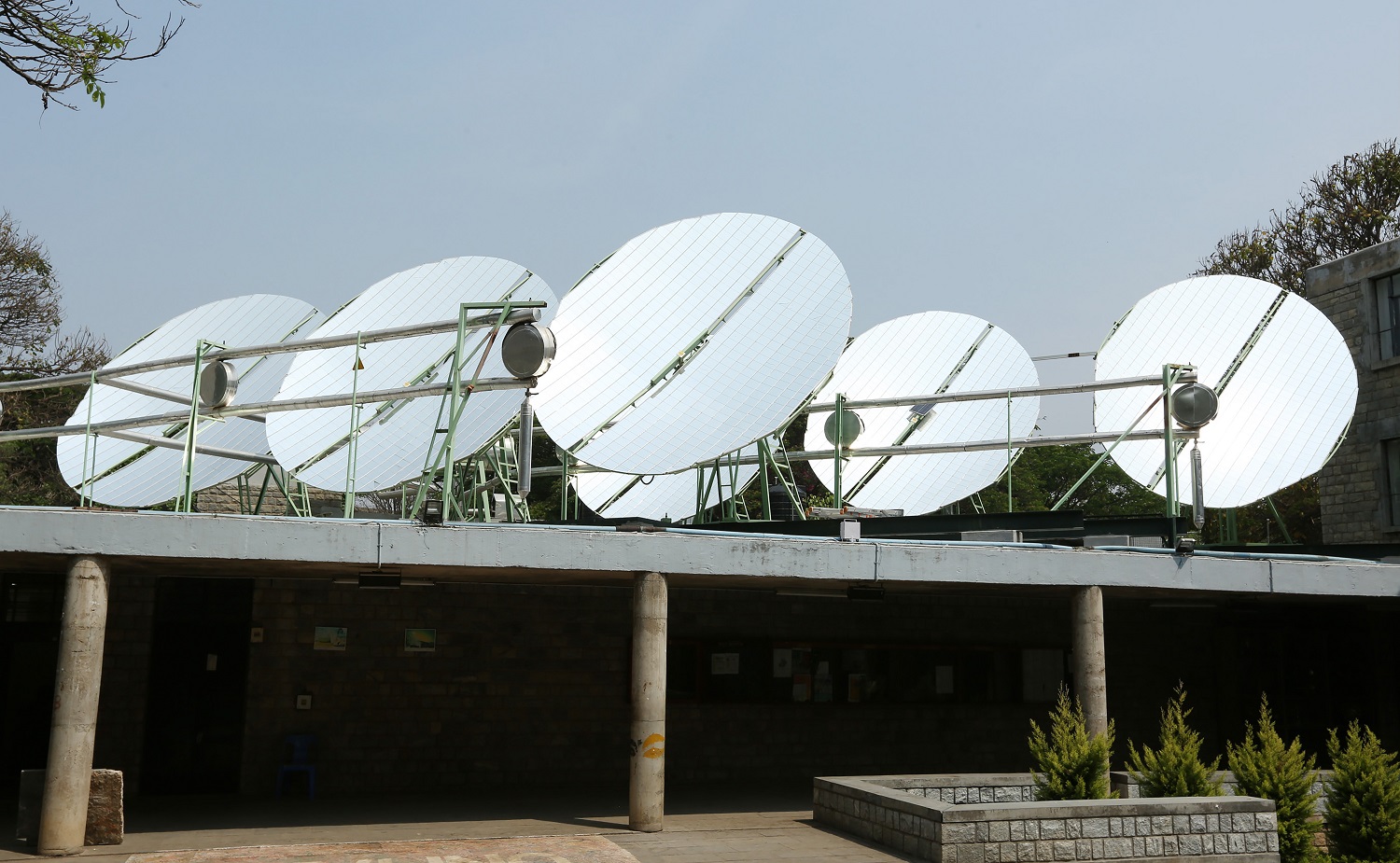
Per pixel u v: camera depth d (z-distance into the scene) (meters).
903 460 23.75
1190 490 21.30
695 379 18.48
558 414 17.89
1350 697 20.47
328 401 15.62
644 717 13.09
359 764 16.69
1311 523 38.00
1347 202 39.06
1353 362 22.30
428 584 16.44
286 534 12.02
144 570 15.00
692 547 13.20
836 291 18.59
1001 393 19.27
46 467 36.31
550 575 14.70
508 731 17.34
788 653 18.81
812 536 14.35
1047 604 20.14
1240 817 11.74
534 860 11.41
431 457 18.66
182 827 13.50
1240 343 22.16
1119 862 11.35
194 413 14.52
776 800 16.05
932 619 19.55
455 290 20.56
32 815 12.20
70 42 12.93
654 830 13.06
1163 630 20.42
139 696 16.27
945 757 19.25
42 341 37.09
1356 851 12.62
